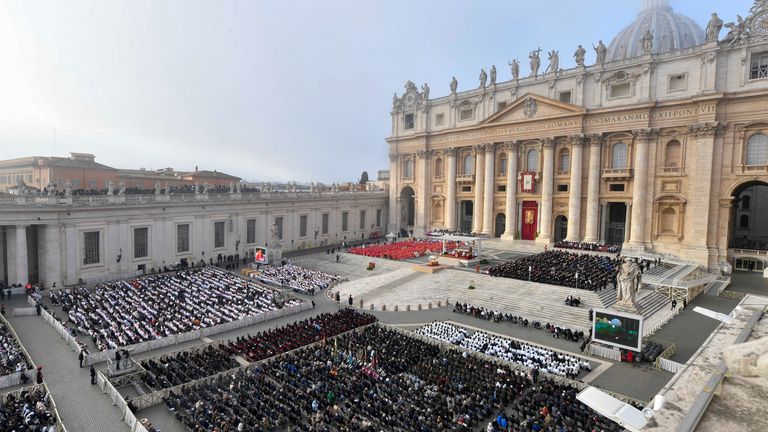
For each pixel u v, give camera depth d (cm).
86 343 3488
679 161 6144
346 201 9231
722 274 5638
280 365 3072
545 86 7356
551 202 7306
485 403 2548
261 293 4894
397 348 3344
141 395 2736
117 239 5709
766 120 5425
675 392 911
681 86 6056
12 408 2419
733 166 5694
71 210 5222
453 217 8769
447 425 2303
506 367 3027
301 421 2442
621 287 3909
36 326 3884
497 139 7894
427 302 4844
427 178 9231
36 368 2909
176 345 3547
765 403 791
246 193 7438
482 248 7400
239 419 2370
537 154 7500
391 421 2316
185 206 6431
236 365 3105
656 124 6259
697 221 5912
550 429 2186
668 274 5053
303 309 4569
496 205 8106
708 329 3725
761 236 7469
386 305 4716
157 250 6147
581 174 6950
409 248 7269
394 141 9788
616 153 6744
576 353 3391
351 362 3109
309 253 7694
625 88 6569
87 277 5409
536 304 4428
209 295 4731
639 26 9281
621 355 3241
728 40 5650
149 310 4141
